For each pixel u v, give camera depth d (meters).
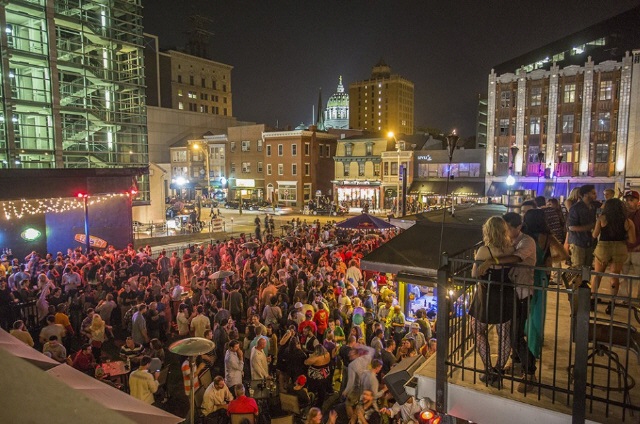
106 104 36.25
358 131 71.62
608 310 6.69
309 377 10.03
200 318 12.08
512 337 4.74
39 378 0.95
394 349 10.66
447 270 5.02
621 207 6.51
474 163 51.03
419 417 6.26
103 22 36.28
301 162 62.25
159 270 18.34
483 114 64.75
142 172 27.80
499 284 4.91
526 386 4.80
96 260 17.67
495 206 19.52
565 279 6.98
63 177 23.16
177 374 12.18
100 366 10.05
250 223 48.06
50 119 31.50
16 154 29.16
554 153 45.78
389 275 16.59
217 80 103.19
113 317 14.36
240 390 8.30
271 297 12.78
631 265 7.53
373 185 57.62
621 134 42.38
